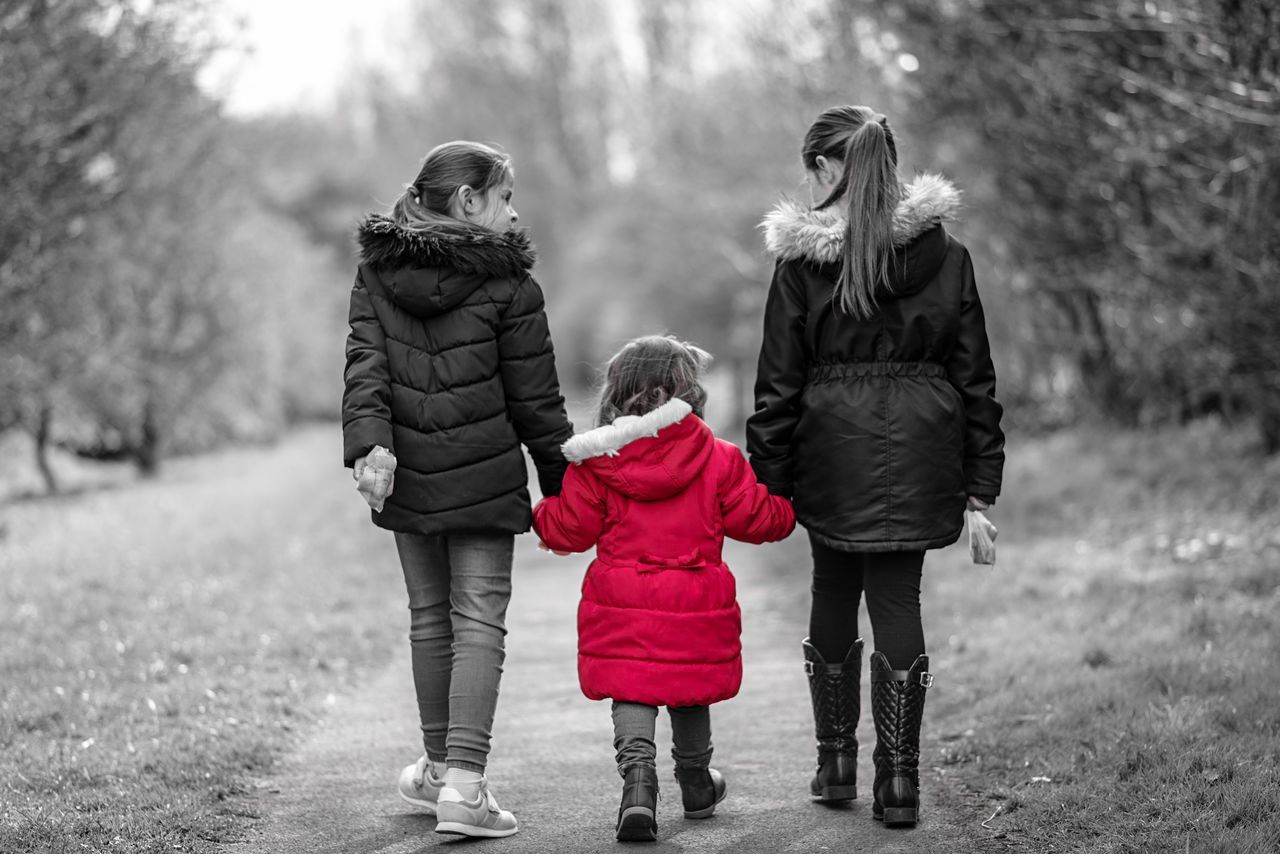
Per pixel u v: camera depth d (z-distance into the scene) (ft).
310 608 25.73
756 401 12.16
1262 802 11.09
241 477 78.07
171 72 40.88
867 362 11.80
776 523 11.77
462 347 11.64
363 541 38.42
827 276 11.79
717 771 12.71
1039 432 51.29
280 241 125.90
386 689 18.98
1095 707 14.74
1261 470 33.24
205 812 12.28
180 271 74.84
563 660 21.62
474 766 11.69
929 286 11.75
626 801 11.31
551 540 11.88
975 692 16.58
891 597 11.87
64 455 92.53
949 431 11.73
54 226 36.45
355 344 11.69
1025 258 38.73
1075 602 21.88
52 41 32.96
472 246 11.51
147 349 73.72
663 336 12.00
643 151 115.14
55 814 11.87
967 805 12.34
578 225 167.22
